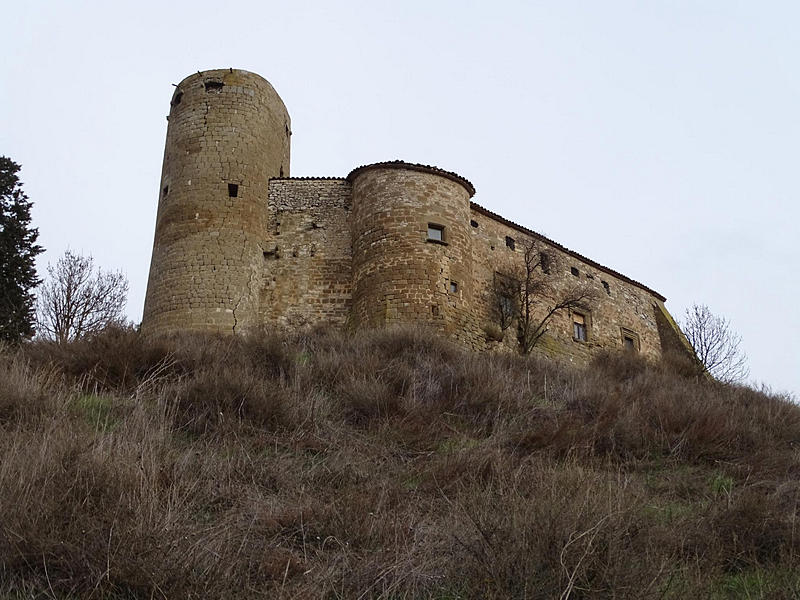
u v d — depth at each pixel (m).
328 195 23.94
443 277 21.06
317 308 22.28
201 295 21.30
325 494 7.54
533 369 15.68
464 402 11.52
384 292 20.72
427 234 21.45
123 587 5.05
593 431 10.19
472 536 5.84
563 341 26.02
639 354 27.67
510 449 9.52
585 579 5.12
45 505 5.59
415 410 10.88
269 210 23.77
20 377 9.58
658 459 10.07
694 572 5.81
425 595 5.47
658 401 12.23
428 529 6.42
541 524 5.58
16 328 20.38
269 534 6.44
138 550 5.21
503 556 5.35
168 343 13.13
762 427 11.93
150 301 21.84
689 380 19.31
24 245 23.31
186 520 6.08
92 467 6.32
